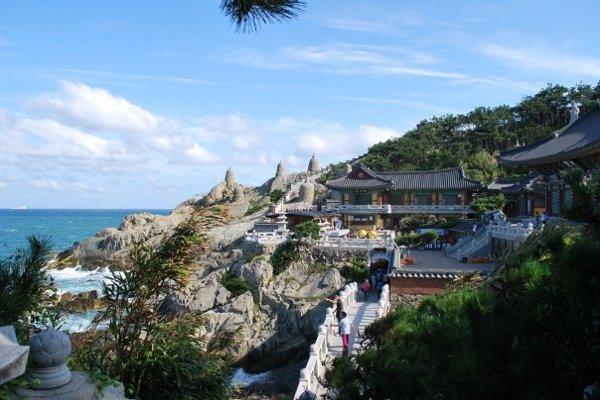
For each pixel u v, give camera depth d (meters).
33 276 8.92
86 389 6.59
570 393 8.32
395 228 82.94
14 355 5.12
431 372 9.44
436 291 43.44
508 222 50.47
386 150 131.50
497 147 128.38
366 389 11.37
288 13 6.84
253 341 49.06
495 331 9.21
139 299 12.27
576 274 7.89
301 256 58.44
